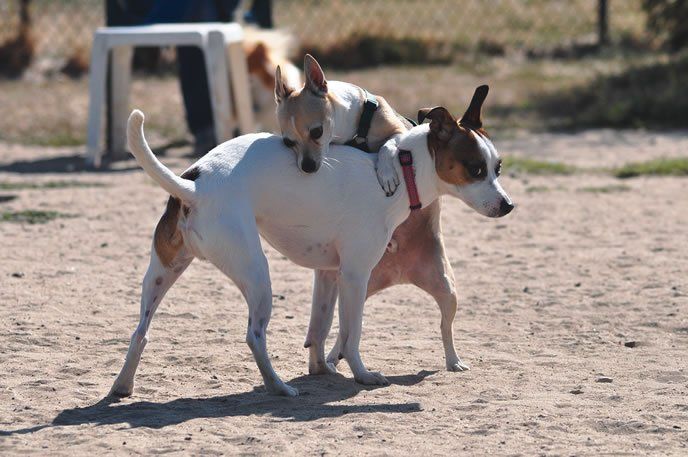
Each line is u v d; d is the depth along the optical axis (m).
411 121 10.02
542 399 8.74
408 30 35.88
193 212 8.48
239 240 8.40
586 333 10.84
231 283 12.71
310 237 8.94
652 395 8.85
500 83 29.58
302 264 9.15
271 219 8.79
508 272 13.27
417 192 9.05
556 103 27.19
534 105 27.02
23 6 31.64
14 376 9.28
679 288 12.36
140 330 8.73
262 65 22.11
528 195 17.89
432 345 10.55
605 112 25.53
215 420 8.18
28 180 19.03
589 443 7.70
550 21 37.25
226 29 20.47
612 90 27.62
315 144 8.78
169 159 20.94
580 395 8.87
